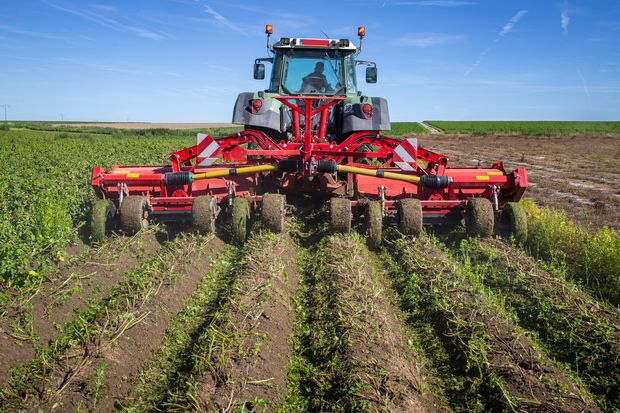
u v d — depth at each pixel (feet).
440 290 19.49
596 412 12.75
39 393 13.70
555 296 18.97
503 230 27.32
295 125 29.17
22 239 24.59
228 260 24.76
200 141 27.73
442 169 27.45
